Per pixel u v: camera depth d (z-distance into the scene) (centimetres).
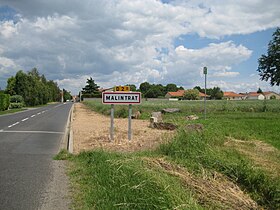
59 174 661
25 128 1681
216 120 1942
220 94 11569
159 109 3008
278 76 4544
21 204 480
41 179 621
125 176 525
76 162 772
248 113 2966
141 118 2445
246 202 487
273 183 539
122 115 2638
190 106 3247
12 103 5412
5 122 2098
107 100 1118
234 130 1372
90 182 577
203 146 738
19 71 6812
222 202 469
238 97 14775
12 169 707
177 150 729
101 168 630
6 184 586
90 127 1673
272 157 776
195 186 516
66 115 3047
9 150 969
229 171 605
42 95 7706
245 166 614
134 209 420
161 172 547
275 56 4541
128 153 813
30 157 855
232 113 2953
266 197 516
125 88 1131
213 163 642
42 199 503
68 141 1177
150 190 444
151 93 12712
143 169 536
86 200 488
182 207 385
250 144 989
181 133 807
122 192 476
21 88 6625
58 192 537
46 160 812
